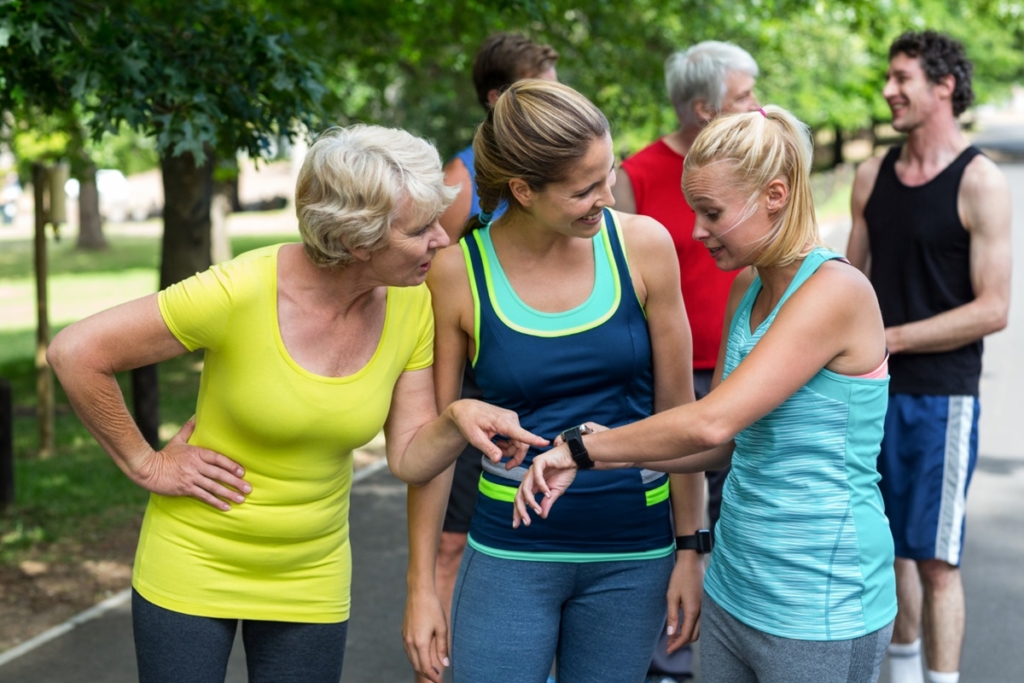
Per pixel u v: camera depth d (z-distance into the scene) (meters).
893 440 4.16
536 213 2.66
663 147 4.50
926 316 4.17
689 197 2.58
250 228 40.28
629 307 2.81
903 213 4.20
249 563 2.78
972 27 24.41
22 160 16.56
